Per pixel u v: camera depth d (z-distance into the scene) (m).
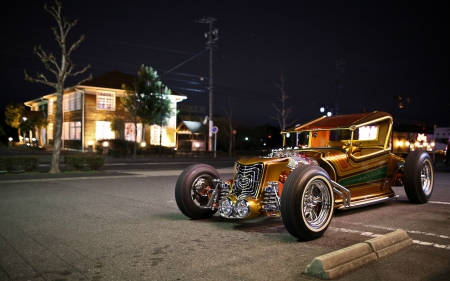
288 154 6.50
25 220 6.87
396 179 8.30
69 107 37.94
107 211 7.81
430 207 7.80
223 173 17.16
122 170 19.83
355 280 3.78
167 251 4.87
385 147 7.91
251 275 3.95
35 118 40.03
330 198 5.53
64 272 4.13
